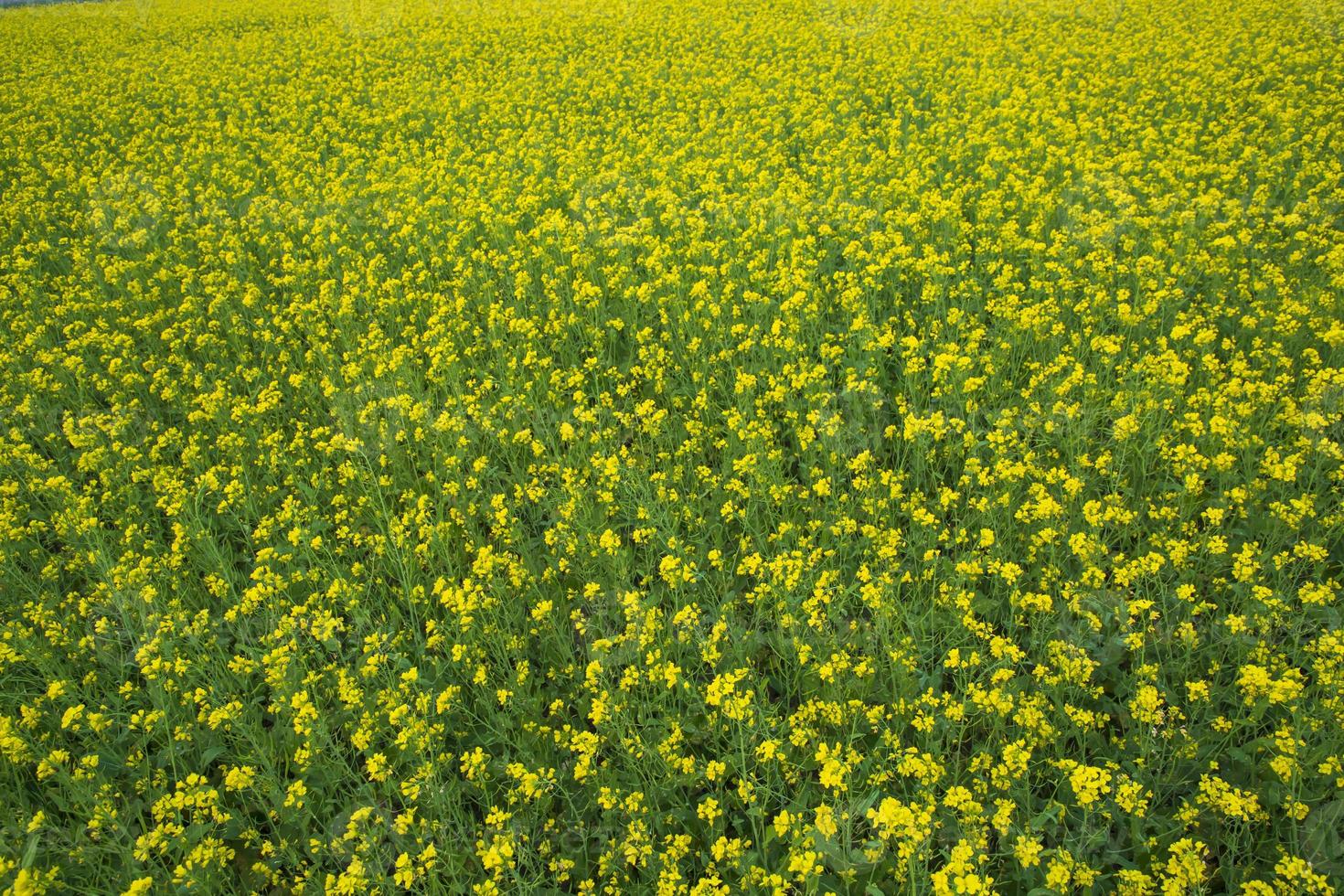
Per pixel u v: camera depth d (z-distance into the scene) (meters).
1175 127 11.70
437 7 27.17
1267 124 11.70
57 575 5.80
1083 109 13.02
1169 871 3.23
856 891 3.70
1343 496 5.31
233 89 18.11
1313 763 3.76
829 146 11.84
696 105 14.84
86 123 16.31
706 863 3.88
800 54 17.12
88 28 28.94
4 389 7.73
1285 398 5.77
